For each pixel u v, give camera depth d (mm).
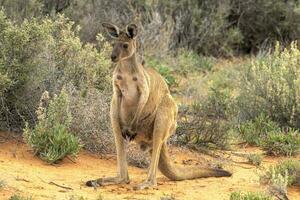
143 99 19672
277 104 29641
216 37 42875
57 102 22641
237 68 39375
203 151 25688
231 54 43031
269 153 26094
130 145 24156
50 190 18250
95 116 24141
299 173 21328
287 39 44562
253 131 27781
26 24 24391
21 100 23719
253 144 27406
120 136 20188
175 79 36156
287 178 20406
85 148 23547
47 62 24859
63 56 25891
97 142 23656
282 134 26578
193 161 24219
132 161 23203
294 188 21094
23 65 23656
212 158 24859
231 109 30688
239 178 21875
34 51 24250
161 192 19312
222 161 24266
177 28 41875
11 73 23375
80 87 25547
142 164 23156
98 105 24406
